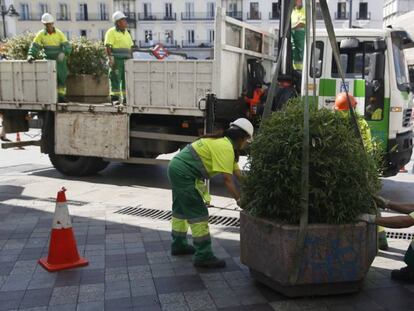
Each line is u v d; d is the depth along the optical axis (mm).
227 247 5148
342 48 7418
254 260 4020
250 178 3969
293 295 3859
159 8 57688
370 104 7391
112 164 10758
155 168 10281
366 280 4242
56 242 4523
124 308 3740
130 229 5781
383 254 4930
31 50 9047
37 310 3715
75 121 8805
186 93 7828
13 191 7926
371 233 3867
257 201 3883
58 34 9211
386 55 7348
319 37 7488
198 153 4430
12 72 9219
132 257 4820
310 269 3729
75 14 56688
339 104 4648
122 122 8453
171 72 7875
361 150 3848
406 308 3725
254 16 56375
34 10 55594
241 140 4422
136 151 8727
